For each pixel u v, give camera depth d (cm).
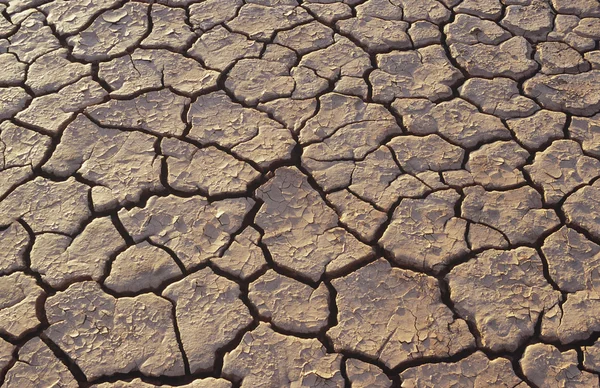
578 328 223
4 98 295
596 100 301
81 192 260
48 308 226
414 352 219
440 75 312
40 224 250
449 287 235
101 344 218
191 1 347
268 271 239
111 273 236
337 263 241
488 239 249
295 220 255
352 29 335
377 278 237
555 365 215
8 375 211
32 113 289
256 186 266
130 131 284
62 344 218
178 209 256
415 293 233
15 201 257
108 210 255
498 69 316
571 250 245
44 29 329
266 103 298
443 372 214
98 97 296
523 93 305
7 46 320
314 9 346
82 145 277
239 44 325
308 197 262
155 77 307
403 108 297
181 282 235
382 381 213
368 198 262
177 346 218
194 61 316
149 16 338
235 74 310
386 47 326
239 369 215
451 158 277
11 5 343
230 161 274
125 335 221
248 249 245
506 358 218
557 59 321
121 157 274
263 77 309
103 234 247
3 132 281
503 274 238
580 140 284
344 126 289
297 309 229
